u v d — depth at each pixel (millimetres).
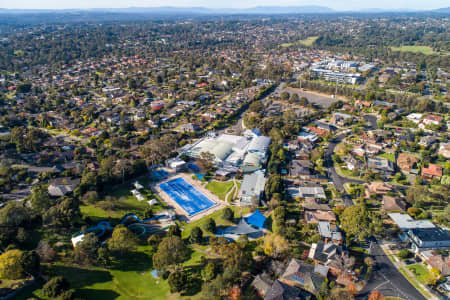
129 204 150375
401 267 109938
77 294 94938
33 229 124562
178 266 108250
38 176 168125
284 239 115500
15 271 93125
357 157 191875
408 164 177625
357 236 124875
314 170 179000
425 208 141625
